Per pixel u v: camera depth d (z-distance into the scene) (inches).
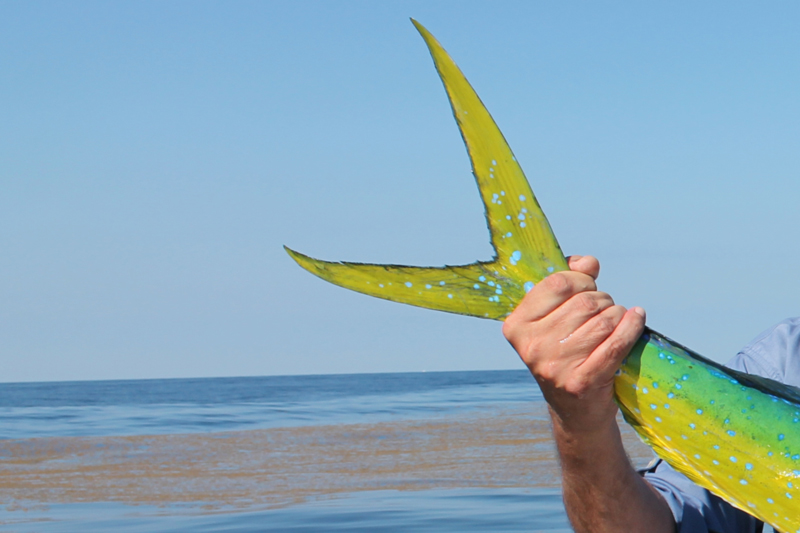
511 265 65.7
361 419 915.4
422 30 63.4
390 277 64.8
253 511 331.3
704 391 62.2
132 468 478.9
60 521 315.6
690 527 72.9
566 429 64.6
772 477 60.6
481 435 663.8
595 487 68.5
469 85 65.4
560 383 58.1
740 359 82.7
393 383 2935.5
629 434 557.9
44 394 2151.8
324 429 766.5
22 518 321.7
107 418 987.3
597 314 56.7
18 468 483.5
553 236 66.0
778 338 80.8
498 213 66.8
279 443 629.9
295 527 296.7
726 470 61.7
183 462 506.6
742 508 61.7
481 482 394.9
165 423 886.4
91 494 380.2
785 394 62.2
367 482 403.2
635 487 70.7
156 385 3309.5
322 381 3644.2
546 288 56.9
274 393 1999.3
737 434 61.4
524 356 58.1
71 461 518.9
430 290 65.0
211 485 405.1
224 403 1424.7
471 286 65.5
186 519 317.1
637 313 57.2
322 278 63.7
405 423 830.5
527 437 637.9
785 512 60.4
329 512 324.5
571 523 72.5
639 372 63.5
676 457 63.3
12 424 883.4
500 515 311.3
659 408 63.0
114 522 312.8
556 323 56.6
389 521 303.4
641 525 70.4
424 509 326.3
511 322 57.9
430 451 541.0
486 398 1498.5
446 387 2338.8
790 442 60.6
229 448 596.4
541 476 411.8
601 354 56.7
